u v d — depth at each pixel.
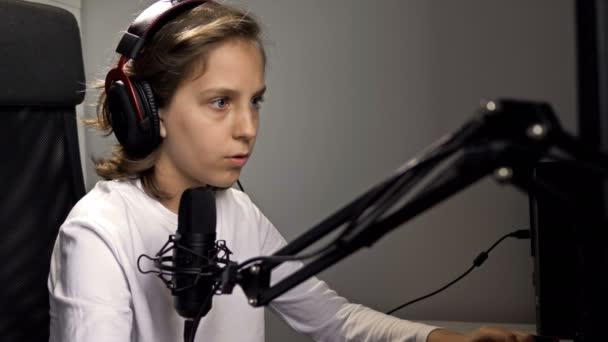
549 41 1.78
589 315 0.61
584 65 0.51
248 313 1.19
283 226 1.95
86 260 1.03
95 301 0.99
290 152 1.94
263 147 1.95
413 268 1.86
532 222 1.17
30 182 1.21
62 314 1.00
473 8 1.82
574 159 0.45
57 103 1.25
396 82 1.88
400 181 0.51
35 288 1.19
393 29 1.87
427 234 1.85
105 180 1.20
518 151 0.45
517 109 0.45
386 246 1.88
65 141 1.26
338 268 1.91
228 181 1.05
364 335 1.20
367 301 1.89
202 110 1.02
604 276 0.57
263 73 1.06
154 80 1.04
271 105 1.94
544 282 1.02
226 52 1.01
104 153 2.02
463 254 1.83
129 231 1.10
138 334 1.07
